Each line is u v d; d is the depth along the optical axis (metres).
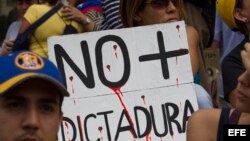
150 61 7.11
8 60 4.48
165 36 7.12
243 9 7.18
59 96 4.56
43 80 4.46
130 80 7.04
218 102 8.00
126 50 7.11
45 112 4.50
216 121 5.33
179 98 7.00
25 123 4.44
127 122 6.94
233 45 9.07
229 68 7.54
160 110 6.97
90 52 7.10
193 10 8.88
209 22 9.04
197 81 7.83
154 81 7.04
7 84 4.41
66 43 7.11
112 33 7.13
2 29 12.80
